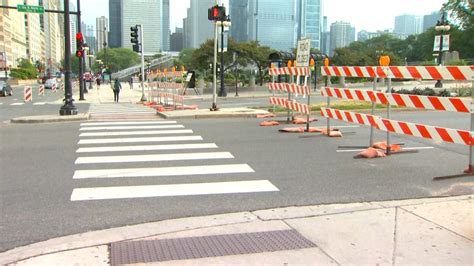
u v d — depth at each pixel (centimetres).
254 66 5362
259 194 691
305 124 1539
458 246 468
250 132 1360
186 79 3244
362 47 10519
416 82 5134
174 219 577
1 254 467
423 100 876
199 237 504
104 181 777
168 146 1126
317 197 671
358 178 788
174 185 748
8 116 2088
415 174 816
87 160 959
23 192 710
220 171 845
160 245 480
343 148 1079
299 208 614
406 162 919
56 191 716
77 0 3509
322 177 796
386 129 980
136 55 15288
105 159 968
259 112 1878
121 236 512
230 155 999
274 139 1220
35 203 653
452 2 7369
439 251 456
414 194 683
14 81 10356
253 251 461
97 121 1750
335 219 558
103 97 4153
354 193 691
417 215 567
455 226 525
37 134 1372
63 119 1766
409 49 10250
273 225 540
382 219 554
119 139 1254
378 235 500
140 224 559
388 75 966
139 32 3353
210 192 705
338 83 4784
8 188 733
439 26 4450
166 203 650
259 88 4462
